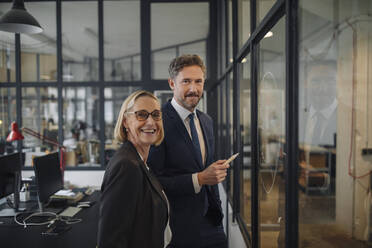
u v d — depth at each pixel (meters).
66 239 1.96
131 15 4.90
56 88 5.09
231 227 2.88
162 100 4.89
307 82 0.90
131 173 1.01
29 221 2.33
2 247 1.83
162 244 1.10
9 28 3.06
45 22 4.94
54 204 2.79
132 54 4.93
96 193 3.34
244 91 2.21
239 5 2.41
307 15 0.90
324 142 0.80
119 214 0.97
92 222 2.31
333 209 0.77
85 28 4.93
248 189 2.08
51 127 5.10
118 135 1.18
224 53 3.59
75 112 5.35
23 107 5.02
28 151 5.04
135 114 1.13
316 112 0.85
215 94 4.70
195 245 1.44
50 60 4.97
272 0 1.34
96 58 4.96
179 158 1.45
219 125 4.29
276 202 1.34
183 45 4.84
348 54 0.71
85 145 5.10
